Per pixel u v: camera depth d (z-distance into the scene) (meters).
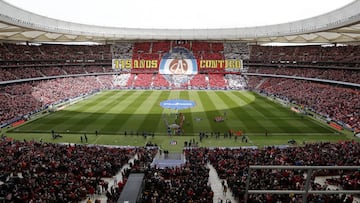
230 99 88.06
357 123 57.03
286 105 78.62
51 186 25.09
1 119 59.31
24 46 103.25
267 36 106.94
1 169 30.42
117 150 40.84
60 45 118.25
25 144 41.62
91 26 106.06
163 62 125.75
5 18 61.34
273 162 31.30
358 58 89.50
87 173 29.94
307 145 42.31
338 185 27.61
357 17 55.75
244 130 56.38
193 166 32.53
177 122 61.25
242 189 24.34
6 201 22.48
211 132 55.16
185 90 107.38
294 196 22.03
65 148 40.00
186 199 22.78
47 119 63.12
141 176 23.55
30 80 87.81
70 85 97.06
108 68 122.44
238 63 124.25
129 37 121.19
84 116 65.81
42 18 81.94
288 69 110.81
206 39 126.88
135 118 64.31
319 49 109.12
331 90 82.00
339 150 37.06
